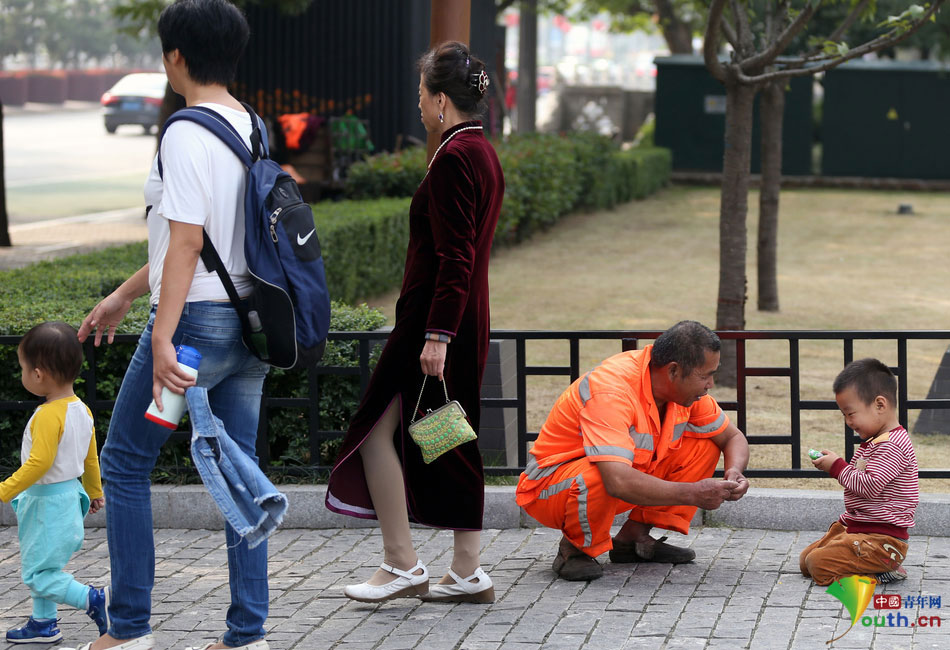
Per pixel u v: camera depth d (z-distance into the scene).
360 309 8.65
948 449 9.08
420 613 5.84
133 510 4.92
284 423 7.91
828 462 6.14
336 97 25.98
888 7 22.16
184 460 7.84
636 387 6.14
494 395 8.01
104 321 5.51
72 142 46.31
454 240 5.46
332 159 22.80
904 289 17.55
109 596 5.23
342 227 14.91
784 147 33.66
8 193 30.34
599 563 6.39
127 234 22.58
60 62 80.56
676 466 6.42
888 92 32.84
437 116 5.73
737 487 5.99
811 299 16.67
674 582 6.23
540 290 17.33
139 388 4.81
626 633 5.47
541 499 6.30
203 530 7.45
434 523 5.85
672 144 34.19
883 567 6.02
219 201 4.68
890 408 6.02
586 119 51.38
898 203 29.69
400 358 5.75
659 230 24.64
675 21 37.41
